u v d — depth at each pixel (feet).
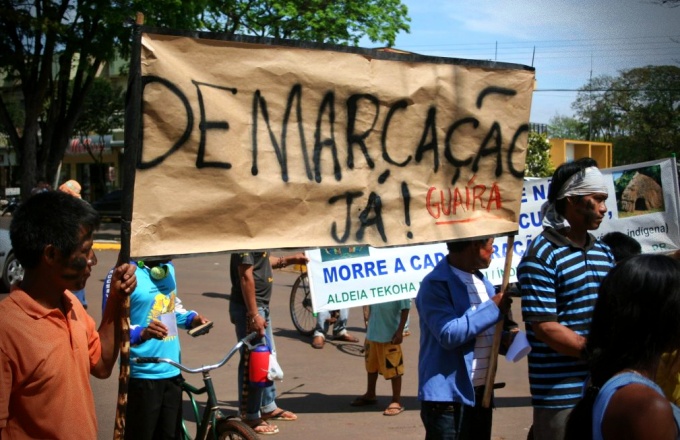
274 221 10.13
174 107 9.39
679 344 6.79
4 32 69.26
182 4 63.46
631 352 6.70
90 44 69.21
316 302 20.85
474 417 12.48
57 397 8.17
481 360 12.44
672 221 22.16
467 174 11.73
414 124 11.25
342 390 23.82
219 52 9.71
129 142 9.10
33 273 8.39
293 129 10.27
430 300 12.33
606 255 11.71
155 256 9.30
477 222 11.78
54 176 75.51
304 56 10.34
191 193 9.53
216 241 9.72
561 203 11.64
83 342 8.76
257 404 19.30
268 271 19.83
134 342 13.48
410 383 24.67
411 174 11.23
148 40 9.20
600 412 6.59
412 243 11.14
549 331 10.81
